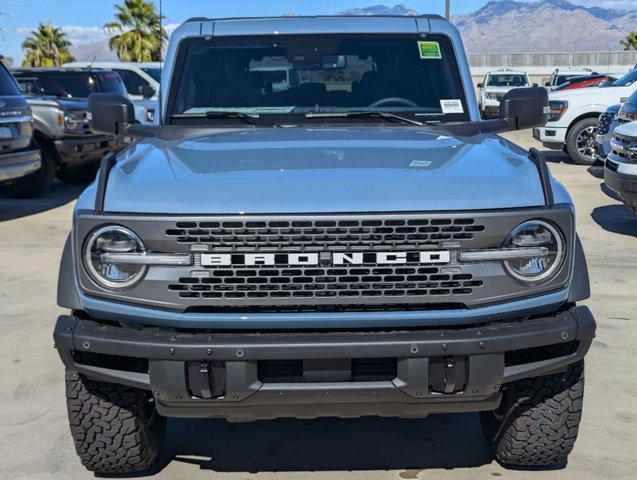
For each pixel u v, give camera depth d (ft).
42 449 13.06
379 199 9.82
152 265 9.91
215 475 12.10
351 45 14.90
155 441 12.00
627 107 33.53
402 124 13.96
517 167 10.85
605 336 18.39
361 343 9.68
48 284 23.59
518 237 9.95
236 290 9.85
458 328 10.11
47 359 17.37
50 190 44.14
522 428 11.37
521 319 10.31
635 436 13.37
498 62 161.48
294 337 9.78
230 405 10.03
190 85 14.66
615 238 29.22
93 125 14.02
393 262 9.82
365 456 12.73
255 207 9.75
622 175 28.14
